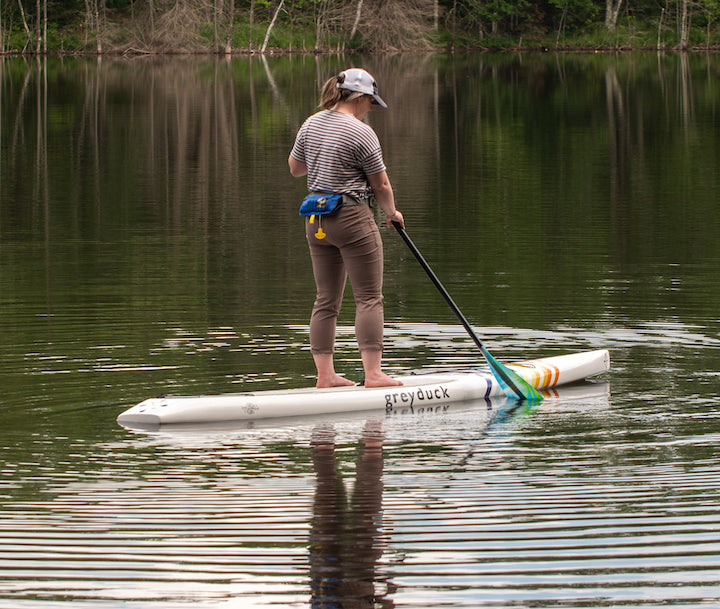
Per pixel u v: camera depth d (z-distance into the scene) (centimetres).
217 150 2970
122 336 1116
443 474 725
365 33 8844
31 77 5828
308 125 955
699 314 1216
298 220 1917
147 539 609
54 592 544
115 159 2789
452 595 541
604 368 1003
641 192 2244
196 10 8281
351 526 628
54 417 856
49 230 1831
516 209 2047
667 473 716
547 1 9850
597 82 5569
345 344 1118
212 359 1032
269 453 779
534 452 774
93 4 8412
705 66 6988
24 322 1179
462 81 5703
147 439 809
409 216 1980
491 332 1149
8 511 652
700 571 562
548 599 535
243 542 604
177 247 1661
